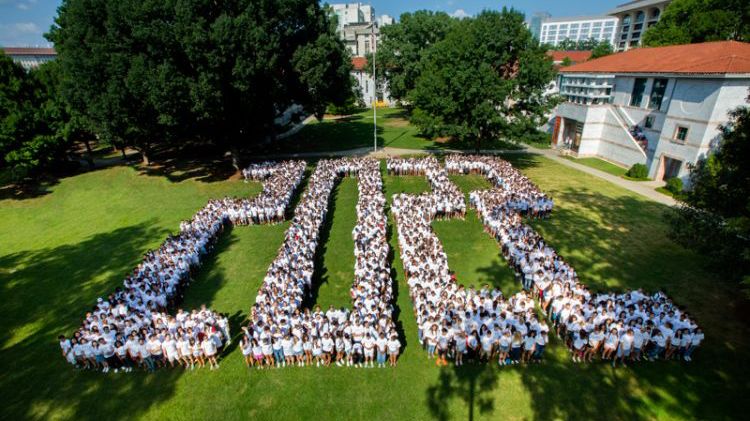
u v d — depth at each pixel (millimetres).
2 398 12992
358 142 47688
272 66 28516
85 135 37438
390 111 75688
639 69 34375
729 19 38125
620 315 13789
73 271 20750
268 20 29359
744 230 13766
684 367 13273
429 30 58281
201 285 18797
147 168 38219
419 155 40938
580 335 13312
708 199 15344
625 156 35969
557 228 23359
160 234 24516
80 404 12625
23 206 30266
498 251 20953
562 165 37094
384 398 12406
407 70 59250
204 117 27766
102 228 25812
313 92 35719
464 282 18219
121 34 26172
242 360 14188
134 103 28031
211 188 32312
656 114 33062
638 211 25781
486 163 33156
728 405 11812
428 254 17297
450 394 12477
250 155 42156
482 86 31984
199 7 26219
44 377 13805
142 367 14055
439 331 13312
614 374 13039
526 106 33812
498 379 12992
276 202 25312
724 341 14383
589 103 40031
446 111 33438
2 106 32406
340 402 12312
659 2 81562
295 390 12820
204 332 14078
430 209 24062
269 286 15773
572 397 12219
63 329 16375
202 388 13047
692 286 17578
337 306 16750
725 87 26281
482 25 32219
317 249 21516
